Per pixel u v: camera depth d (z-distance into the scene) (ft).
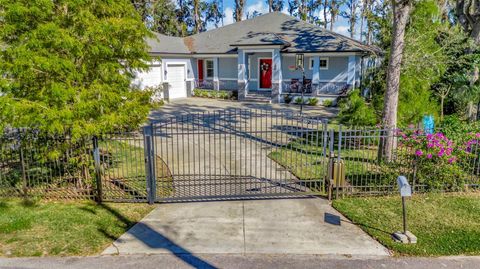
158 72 69.77
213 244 16.29
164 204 21.11
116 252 15.60
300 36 71.97
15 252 15.51
